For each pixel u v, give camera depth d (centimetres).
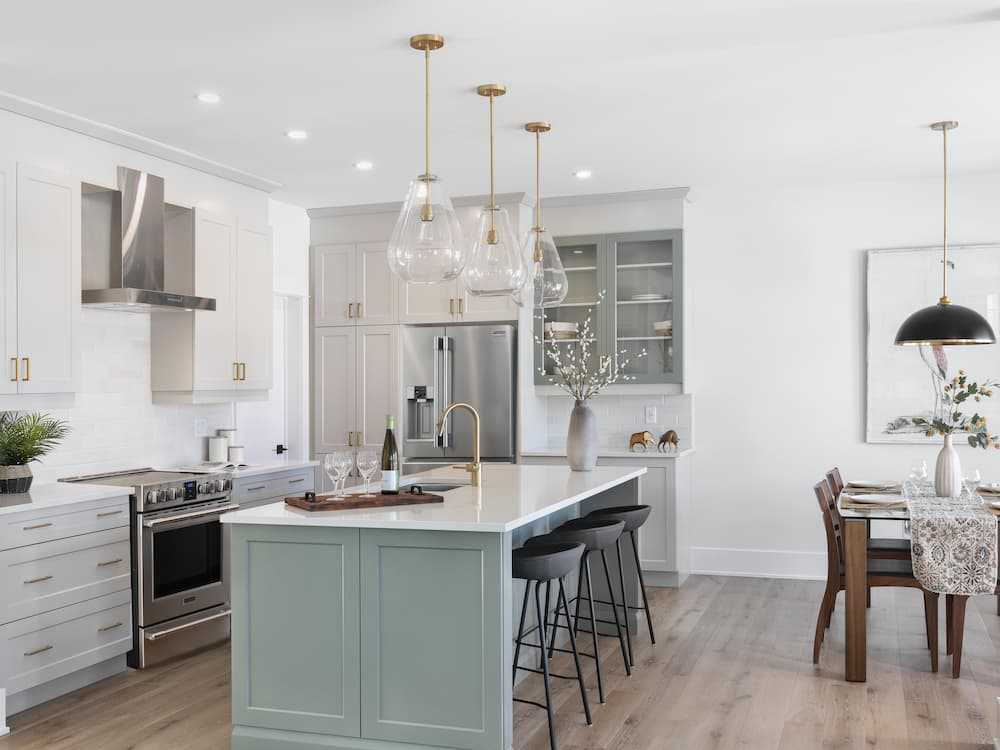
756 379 668
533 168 586
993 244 614
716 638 512
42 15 339
